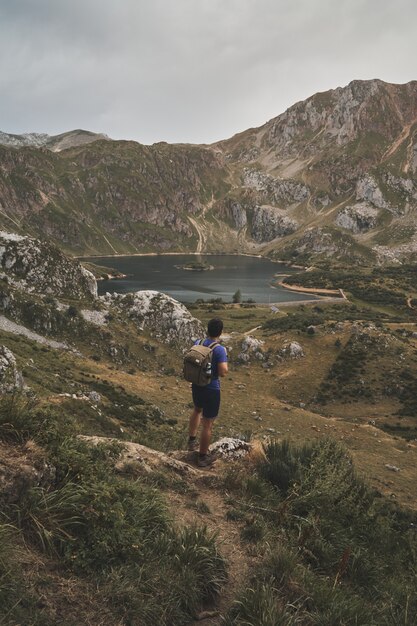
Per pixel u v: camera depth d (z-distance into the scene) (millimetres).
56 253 142250
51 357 83812
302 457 9352
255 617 4480
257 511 7199
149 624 4109
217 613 4633
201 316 197875
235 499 7488
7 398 5898
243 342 131000
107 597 4133
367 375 114250
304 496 7465
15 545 4246
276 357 126000
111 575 4355
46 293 132875
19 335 93938
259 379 117875
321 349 127375
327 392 110688
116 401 65188
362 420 96875
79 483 5297
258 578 5250
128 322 132250
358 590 5973
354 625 4773
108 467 6734
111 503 5324
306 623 4730
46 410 6238
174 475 7785
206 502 7246
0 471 4676
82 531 4770
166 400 78500
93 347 114938
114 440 7984
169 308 137125
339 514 7922
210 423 8516
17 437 5465
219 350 8250
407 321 193625
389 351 121812
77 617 3840
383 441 70000
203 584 4793
